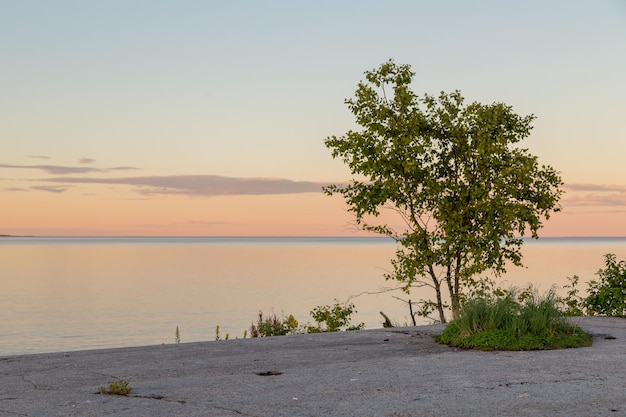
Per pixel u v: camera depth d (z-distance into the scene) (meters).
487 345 10.08
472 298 12.07
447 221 16.16
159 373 8.57
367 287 88.50
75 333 49.88
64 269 160.25
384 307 59.88
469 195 16.27
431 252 16.16
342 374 8.20
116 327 53.34
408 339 11.33
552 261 146.25
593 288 15.17
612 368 8.16
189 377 8.25
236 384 7.71
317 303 66.69
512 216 15.28
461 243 16.11
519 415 6.01
